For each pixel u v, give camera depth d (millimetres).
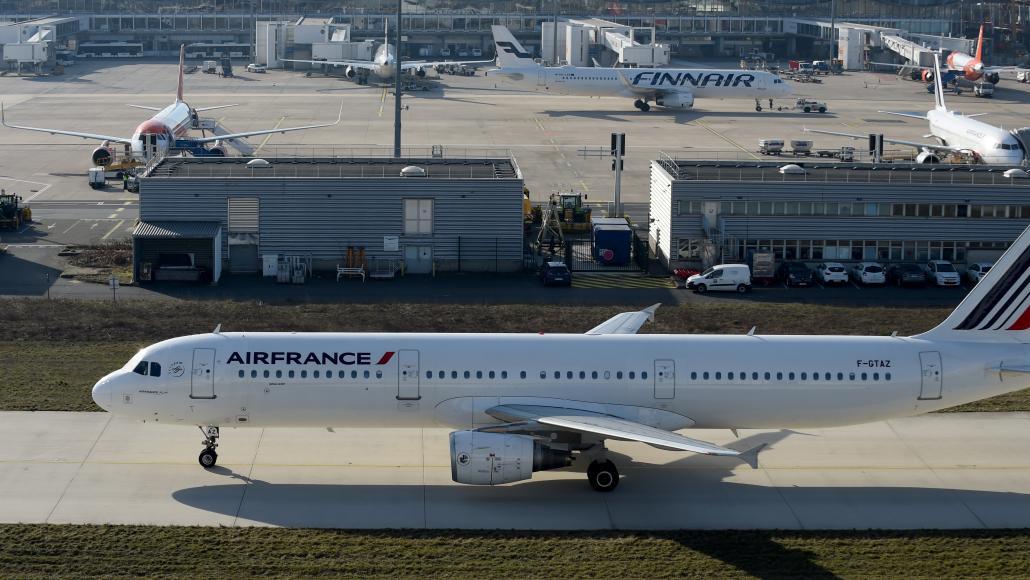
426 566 86750
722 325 166750
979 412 126250
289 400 103438
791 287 193625
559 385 104438
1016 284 106938
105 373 136875
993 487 105562
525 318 168375
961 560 89750
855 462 111375
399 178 198500
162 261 191000
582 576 85562
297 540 91188
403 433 116750
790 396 105438
